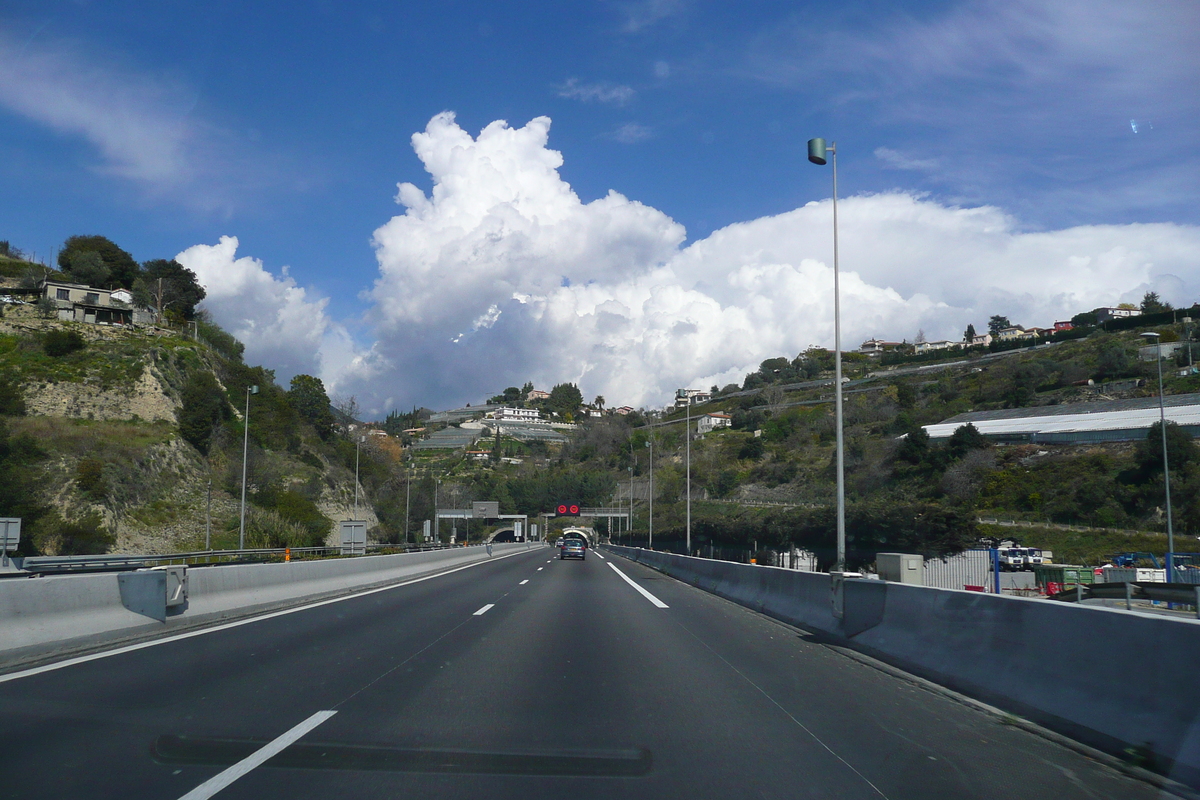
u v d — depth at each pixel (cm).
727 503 8325
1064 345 9975
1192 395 6506
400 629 1390
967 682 882
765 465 9450
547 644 1248
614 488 13575
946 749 656
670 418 16738
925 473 6850
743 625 1567
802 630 1482
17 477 4619
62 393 6362
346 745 644
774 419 11675
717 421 13750
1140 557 4341
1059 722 711
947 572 3916
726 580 2384
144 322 8950
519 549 8375
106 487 5269
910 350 15850
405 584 2634
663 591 2531
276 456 8094
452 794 534
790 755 636
